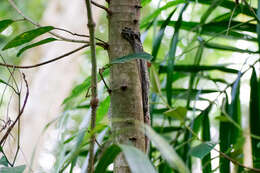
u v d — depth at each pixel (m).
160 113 3.47
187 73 3.50
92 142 2.60
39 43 2.86
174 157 2.35
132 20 2.88
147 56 2.71
